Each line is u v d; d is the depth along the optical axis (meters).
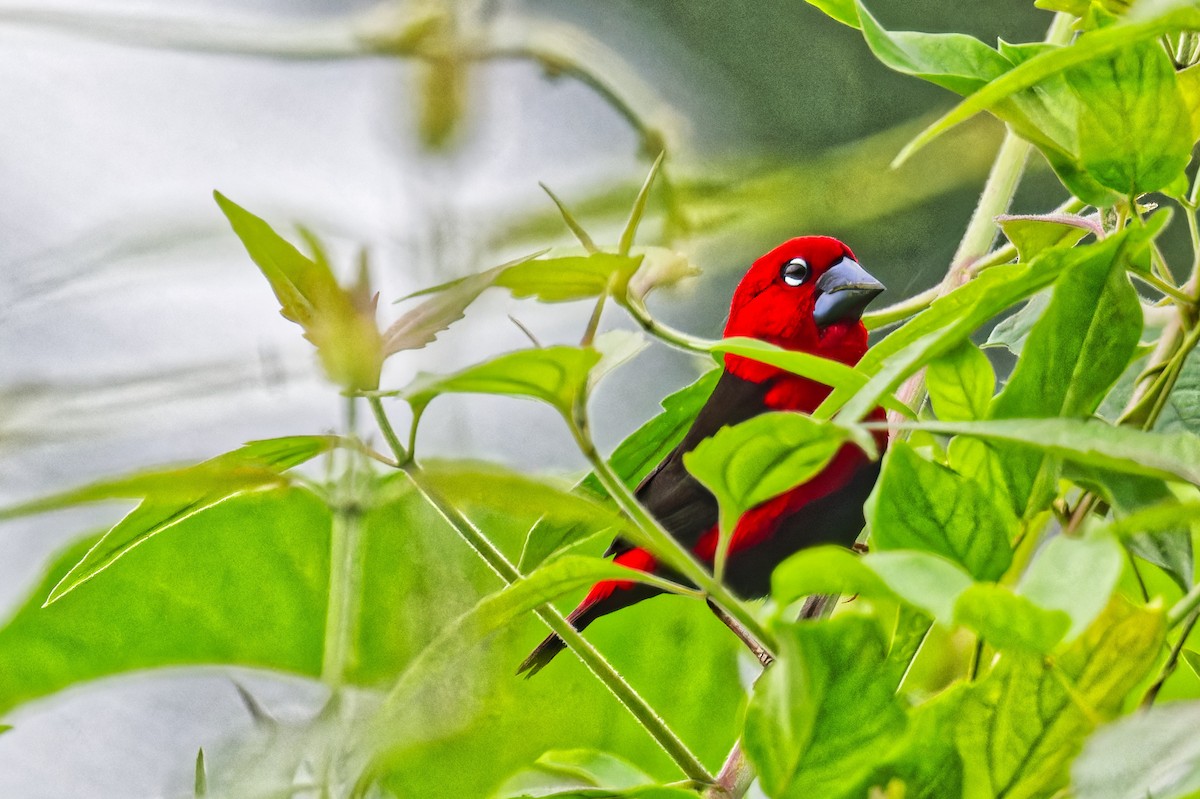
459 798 3.91
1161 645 3.06
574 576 3.28
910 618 3.71
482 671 3.38
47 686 3.92
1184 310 3.75
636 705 3.68
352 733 3.18
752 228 4.11
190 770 3.31
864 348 4.03
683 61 4.19
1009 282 3.36
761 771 2.99
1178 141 3.62
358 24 4.02
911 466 3.32
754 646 3.93
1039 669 3.03
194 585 3.92
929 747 3.04
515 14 4.04
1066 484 3.87
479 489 2.95
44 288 4.07
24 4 4.06
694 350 3.77
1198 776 2.39
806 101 4.18
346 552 3.87
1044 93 3.84
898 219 4.13
